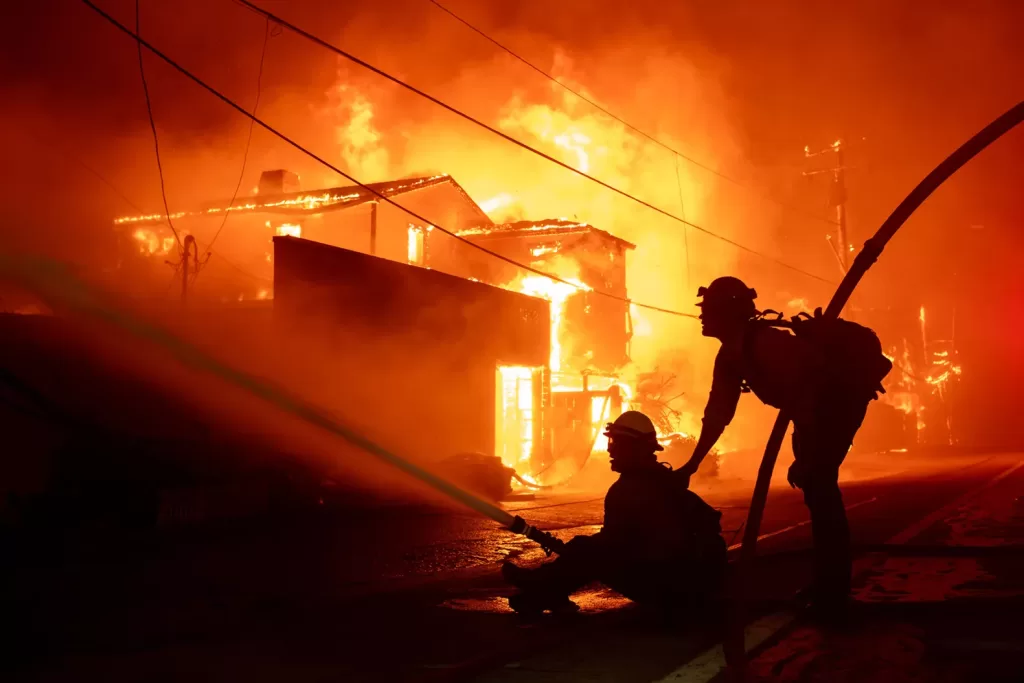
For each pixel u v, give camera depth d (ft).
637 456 15.34
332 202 82.94
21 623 16.17
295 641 14.14
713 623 14.66
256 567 25.22
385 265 64.28
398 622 15.67
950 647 12.27
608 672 11.30
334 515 44.55
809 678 10.82
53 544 32.35
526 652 12.41
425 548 30.04
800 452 14.33
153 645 14.01
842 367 13.94
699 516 14.98
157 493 38.73
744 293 14.40
